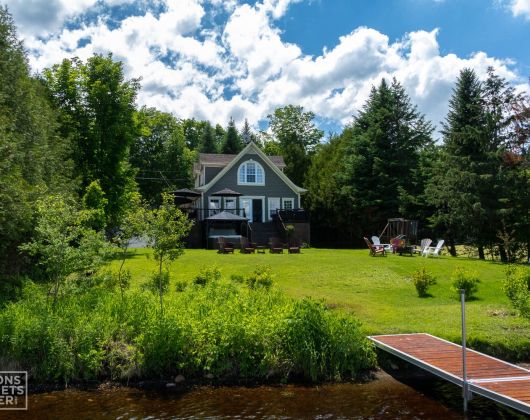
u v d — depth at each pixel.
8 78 19.17
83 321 9.67
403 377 9.34
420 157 39.38
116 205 31.81
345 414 7.52
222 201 36.78
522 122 28.77
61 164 23.16
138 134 35.72
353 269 19.30
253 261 21.42
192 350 9.25
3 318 9.45
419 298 14.84
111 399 8.20
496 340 10.20
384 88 41.06
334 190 41.53
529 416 7.39
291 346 9.35
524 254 29.70
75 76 31.55
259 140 70.06
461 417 7.39
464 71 32.09
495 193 28.55
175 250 11.44
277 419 7.34
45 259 11.66
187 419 7.35
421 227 37.03
